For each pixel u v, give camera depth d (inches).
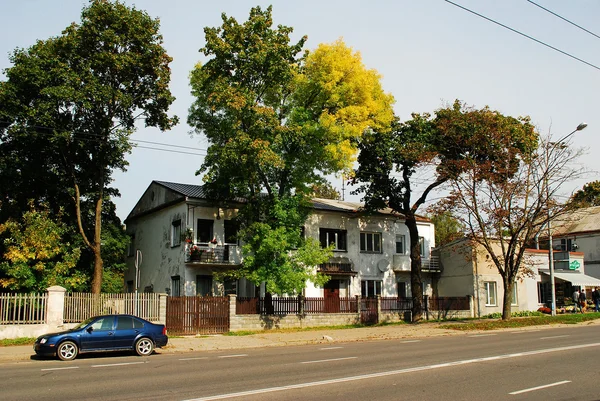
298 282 1074.1
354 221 1528.1
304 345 871.1
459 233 1316.4
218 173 1135.0
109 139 1083.3
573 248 2138.3
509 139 1269.7
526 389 414.0
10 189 1171.3
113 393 407.2
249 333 1050.1
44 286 1053.2
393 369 518.6
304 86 1154.0
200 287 1286.9
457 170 1274.6
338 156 1123.3
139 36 1056.8
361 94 1175.6
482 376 474.0
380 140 1328.7
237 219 1213.7
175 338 941.2
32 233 1045.2
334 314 1233.4
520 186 1243.2
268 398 380.8
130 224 1596.9
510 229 1269.7
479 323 1180.5
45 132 1035.9
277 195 1137.4
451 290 1614.2
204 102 1139.9
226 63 1099.9
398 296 1598.2
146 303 968.3
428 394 395.5
